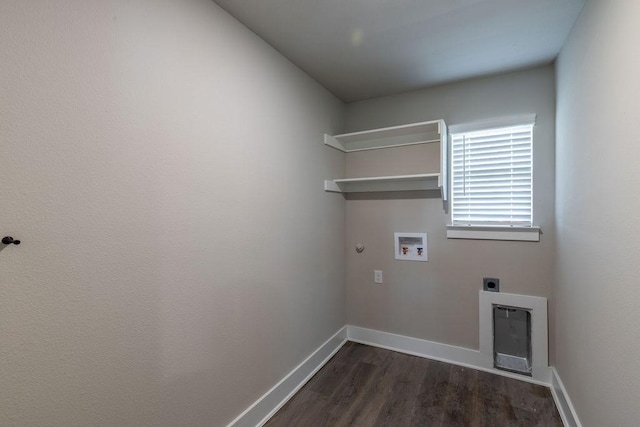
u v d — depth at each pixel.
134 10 1.17
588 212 1.46
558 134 2.04
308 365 2.30
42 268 0.94
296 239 2.18
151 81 1.24
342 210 2.86
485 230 2.38
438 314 2.56
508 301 2.30
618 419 1.14
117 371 1.14
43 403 0.95
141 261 1.21
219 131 1.56
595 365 1.36
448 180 2.51
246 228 1.73
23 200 0.89
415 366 2.45
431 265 2.59
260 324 1.84
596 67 1.36
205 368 1.49
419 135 2.60
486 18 1.66
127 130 1.15
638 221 1.00
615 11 1.17
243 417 1.70
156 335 1.27
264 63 1.87
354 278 2.90
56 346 0.97
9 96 0.86
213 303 1.53
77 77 1.00
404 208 2.68
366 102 2.84
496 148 2.37
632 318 1.04
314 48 1.97
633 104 1.03
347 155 2.91
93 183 1.05
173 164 1.33
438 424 1.79
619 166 1.13
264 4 1.54
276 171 1.97
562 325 1.94
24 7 0.89
